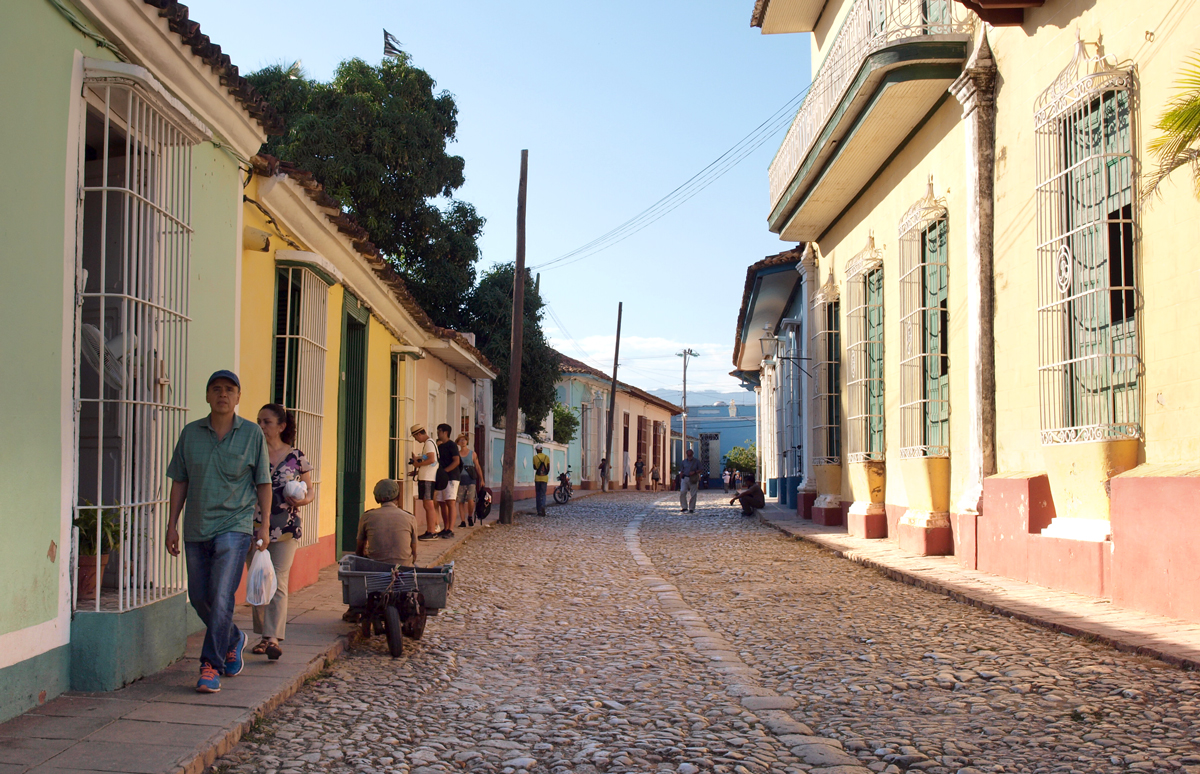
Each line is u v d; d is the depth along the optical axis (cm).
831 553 1355
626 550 1493
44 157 516
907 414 1324
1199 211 738
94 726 475
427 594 745
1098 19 873
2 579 470
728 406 7238
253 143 800
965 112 1115
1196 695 542
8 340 478
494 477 2897
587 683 631
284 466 670
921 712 541
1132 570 782
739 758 460
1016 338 1025
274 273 934
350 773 441
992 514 1047
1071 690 568
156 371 604
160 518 610
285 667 621
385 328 1472
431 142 2538
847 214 1694
